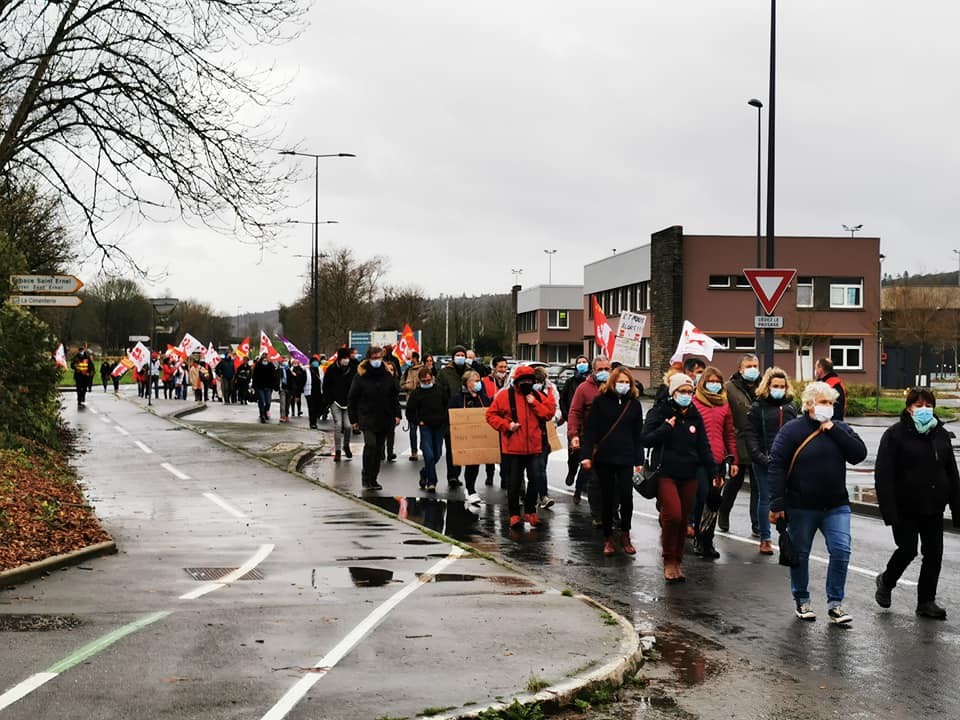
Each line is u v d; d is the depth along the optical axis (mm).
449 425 16672
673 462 10312
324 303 72625
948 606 9203
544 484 15266
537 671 6789
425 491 17219
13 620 8070
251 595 9078
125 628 7820
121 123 16422
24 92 16281
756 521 12953
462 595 9102
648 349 58500
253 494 15992
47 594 9055
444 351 103438
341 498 15594
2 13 16031
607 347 21844
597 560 11398
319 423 31516
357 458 22250
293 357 36344
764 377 11867
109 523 13242
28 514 12422
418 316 92688
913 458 8789
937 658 7539
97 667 6762
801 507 8773
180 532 12602
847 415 38375
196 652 7156
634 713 6340
